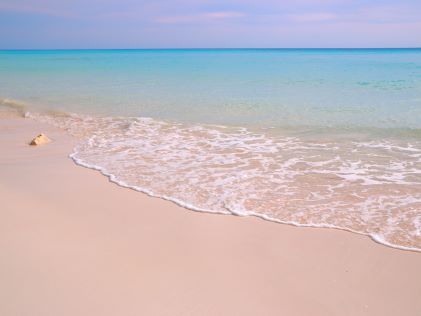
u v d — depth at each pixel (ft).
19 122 41.37
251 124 38.34
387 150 27.73
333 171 23.27
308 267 13.02
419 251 14.01
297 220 16.78
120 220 16.71
